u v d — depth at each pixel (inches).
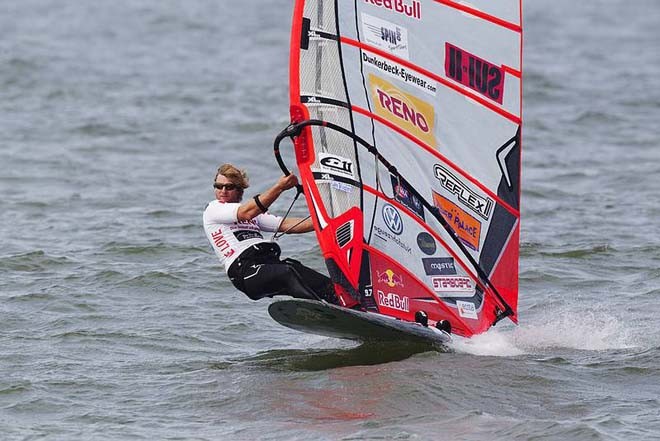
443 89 1540.4
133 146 3329.2
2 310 1815.9
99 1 7253.9
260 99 4128.9
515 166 1595.7
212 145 3356.3
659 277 2000.5
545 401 1389.0
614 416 1337.4
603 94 4271.7
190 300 1893.5
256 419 1341.0
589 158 3171.8
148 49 5378.9
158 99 4109.3
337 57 1472.7
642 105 4060.0
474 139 1566.2
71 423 1343.5
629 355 1567.4
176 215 2506.2
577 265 2092.8
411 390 1413.6
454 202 1565.0
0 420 1355.8
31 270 2054.6
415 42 1518.2
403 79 1514.5
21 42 5393.7
